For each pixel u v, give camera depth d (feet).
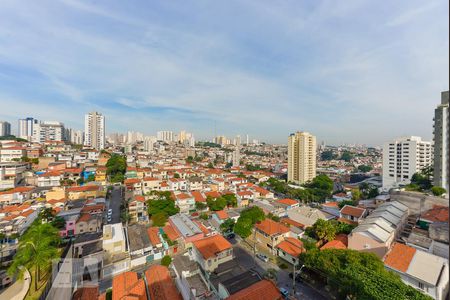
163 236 160.15
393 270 103.71
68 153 442.09
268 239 155.12
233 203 258.16
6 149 351.46
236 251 154.20
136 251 141.18
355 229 142.41
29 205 217.36
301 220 197.77
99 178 336.49
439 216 164.96
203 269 123.24
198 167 497.46
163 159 548.31
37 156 387.96
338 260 101.65
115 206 242.99
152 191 275.59
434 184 254.27
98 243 139.95
